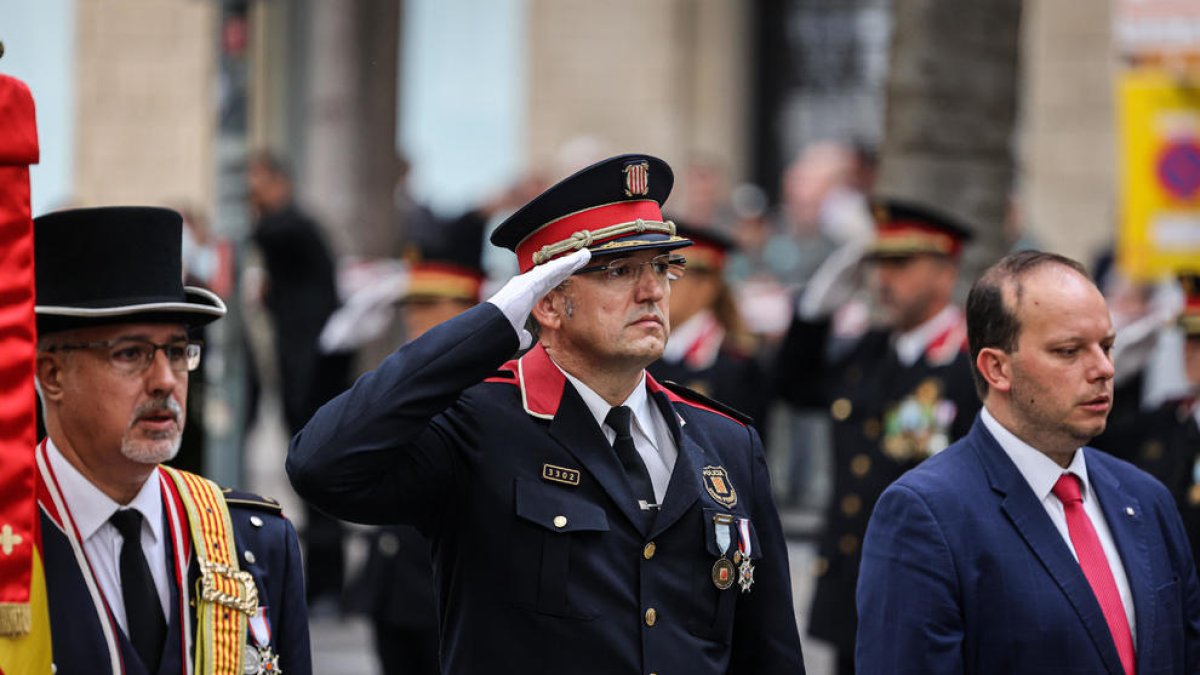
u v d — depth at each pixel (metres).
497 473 15.27
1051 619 16.11
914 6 33.50
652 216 15.53
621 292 15.33
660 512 15.33
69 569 14.25
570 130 71.94
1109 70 62.44
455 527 15.46
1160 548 16.94
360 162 49.44
